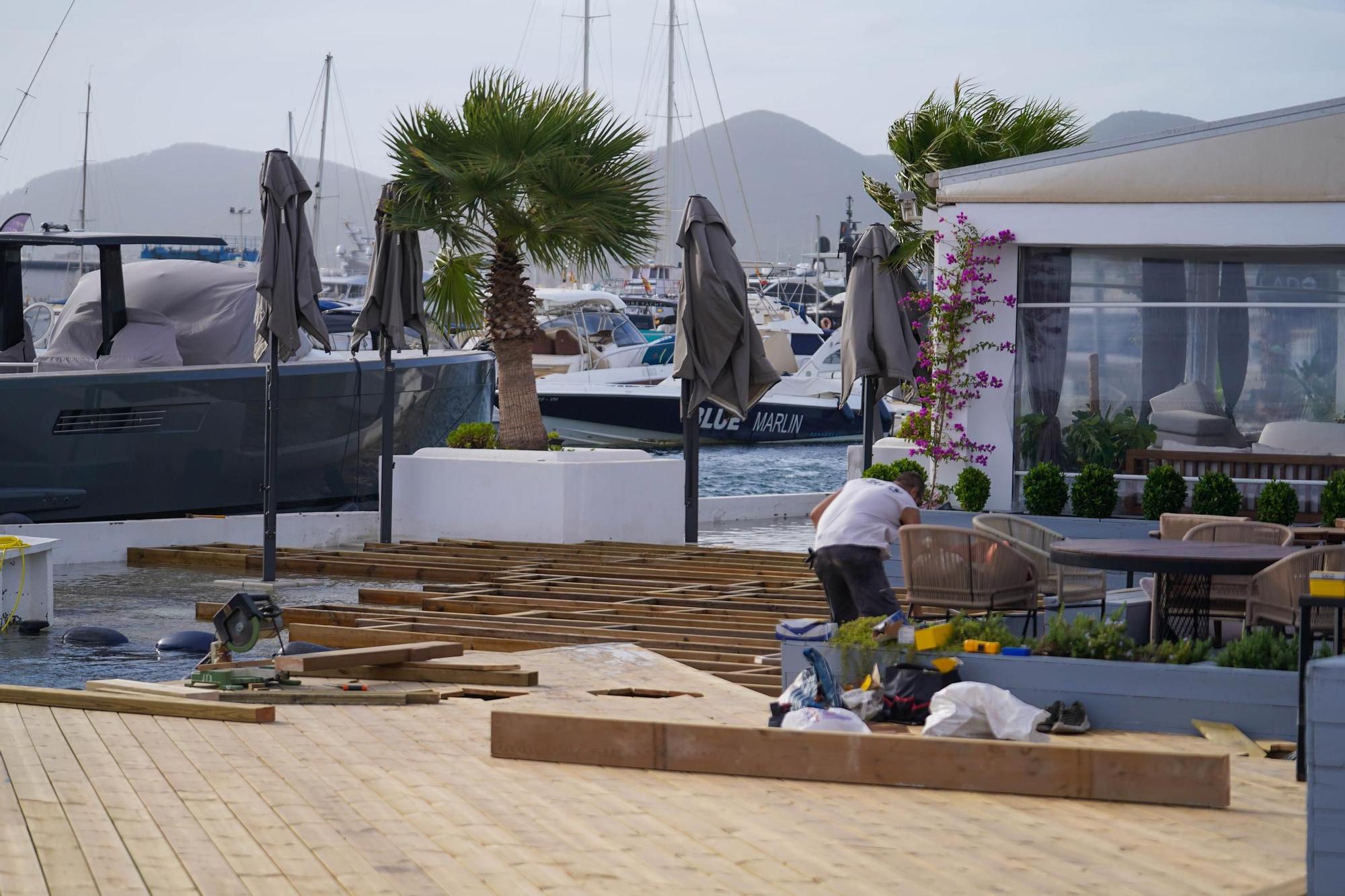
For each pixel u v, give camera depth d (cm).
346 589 2333
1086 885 756
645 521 3028
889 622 1316
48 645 1822
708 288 2745
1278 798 963
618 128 3325
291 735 1159
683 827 876
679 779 1014
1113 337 2352
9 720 1201
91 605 2152
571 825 879
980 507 2325
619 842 840
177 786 962
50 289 3384
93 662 1698
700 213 2772
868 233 2625
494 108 3231
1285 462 2283
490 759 1076
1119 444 2348
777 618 1842
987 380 2361
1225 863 801
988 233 2358
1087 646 1254
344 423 3466
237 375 3200
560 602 1972
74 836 821
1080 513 2278
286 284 2430
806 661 1332
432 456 3020
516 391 3350
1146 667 1204
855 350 2616
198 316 3497
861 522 1514
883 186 3494
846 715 1124
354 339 2909
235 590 2316
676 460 3086
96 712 1249
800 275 13675
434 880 752
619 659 1553
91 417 2992
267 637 1507
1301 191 2223
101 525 2720
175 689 1345
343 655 1444
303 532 3006
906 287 2764
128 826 848
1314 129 2217
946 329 2383
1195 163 2262
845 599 1547
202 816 879
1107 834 866
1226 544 1386
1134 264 2341
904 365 2594
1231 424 2308
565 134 3259
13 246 3272
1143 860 805
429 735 1171
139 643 1830
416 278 2959
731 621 1823
